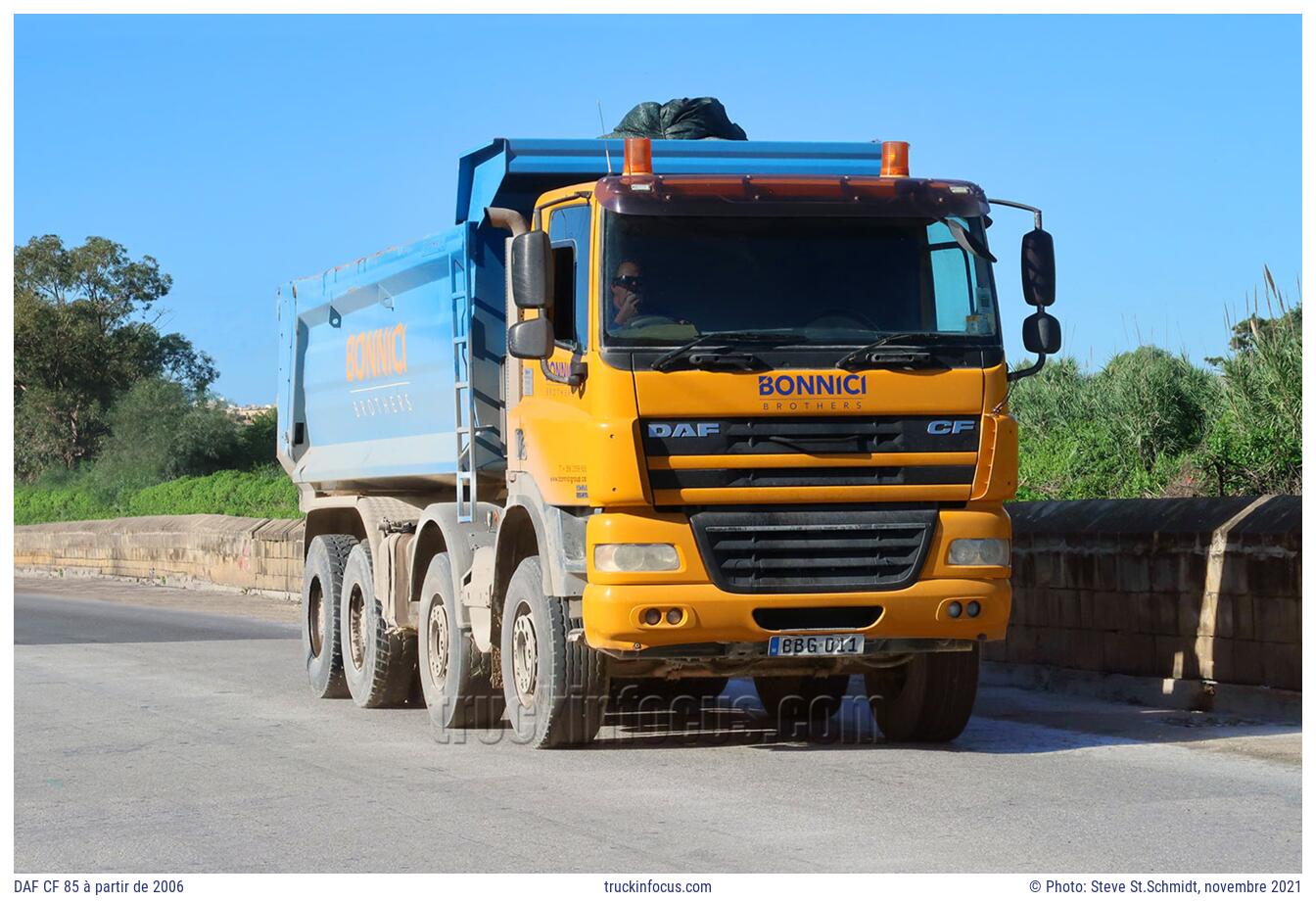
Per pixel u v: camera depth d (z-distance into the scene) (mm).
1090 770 8680
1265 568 10375
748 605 8586
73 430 67125
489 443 10539
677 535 8562
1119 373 17516
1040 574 12492
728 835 7031
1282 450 14156
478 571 10273
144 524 33625
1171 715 10734
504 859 6668
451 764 9164
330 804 7938
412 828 7324
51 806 8000
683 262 8711
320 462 13977
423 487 12180
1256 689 10398
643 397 8492
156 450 59312
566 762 9172
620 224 8695
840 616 8789
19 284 68625
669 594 8531
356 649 12484
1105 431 17031
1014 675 12648
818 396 8609
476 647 10438
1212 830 7027
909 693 9789
